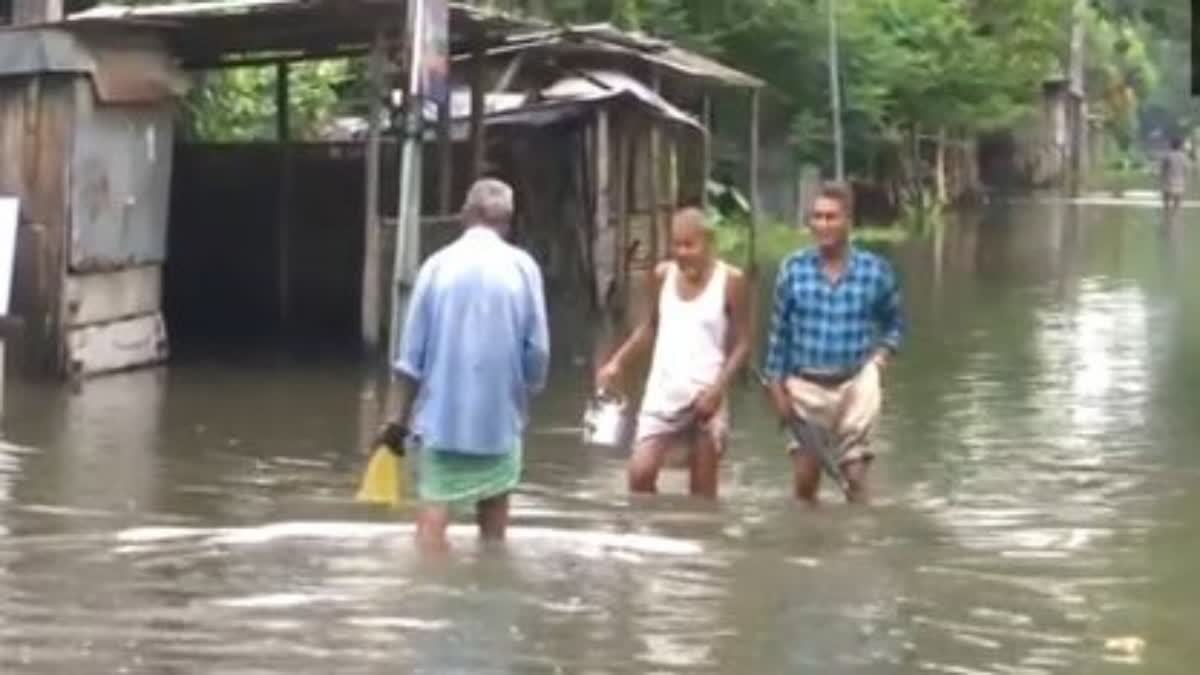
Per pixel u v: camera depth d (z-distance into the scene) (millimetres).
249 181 29234
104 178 22219
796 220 46406
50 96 21672
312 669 9727
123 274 22766
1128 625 11078
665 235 35312
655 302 15078
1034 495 15711
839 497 15336
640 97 31125
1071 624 11094
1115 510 15008
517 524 13594
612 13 39875
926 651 10391
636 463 14789
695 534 13430
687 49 41719
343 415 19547
